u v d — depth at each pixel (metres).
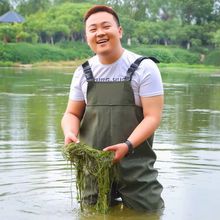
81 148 4.27
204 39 57.94
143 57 4.44
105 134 4.40
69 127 4.51
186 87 18.89
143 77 4.35
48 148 6.65
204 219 4.20
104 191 4.32
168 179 5.29
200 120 9.66
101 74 4.43
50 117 9.74
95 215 4.29
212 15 62.25
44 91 15.86
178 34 56.59
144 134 4.27
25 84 19.08
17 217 4.22
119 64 4.40
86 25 4.50
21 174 5.37
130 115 4.37
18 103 12.27
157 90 4.36
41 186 5.00
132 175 4.38
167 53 51.06
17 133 7.85
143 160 4.41
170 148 6.75
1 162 5.86
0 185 5.02
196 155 6.34
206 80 24.30
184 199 4.68
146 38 56.53
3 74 26.61
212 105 12.56
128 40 54.84
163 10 63.75
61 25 53.34
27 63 43.44
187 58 51.75
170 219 4.21
